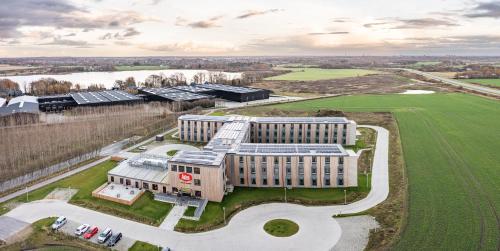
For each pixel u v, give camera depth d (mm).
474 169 107562
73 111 191625
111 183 98562
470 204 83625
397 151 127688
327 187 97688
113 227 77188
